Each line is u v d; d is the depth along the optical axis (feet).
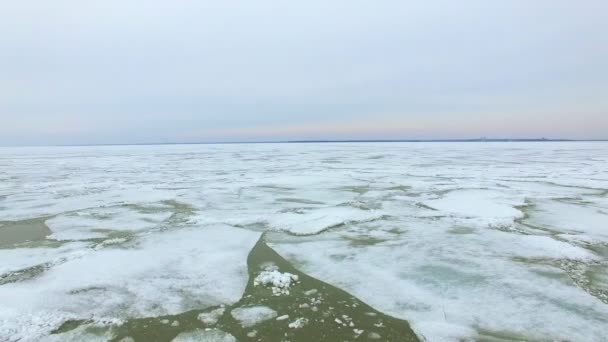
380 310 16.57
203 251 24.54
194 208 37.99
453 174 65.36
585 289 18.49
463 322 15.49
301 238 27.37
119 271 21.11
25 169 84.48
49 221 33.14
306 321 15.62
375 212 34.91
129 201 41.88
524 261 22.22
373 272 20.83
